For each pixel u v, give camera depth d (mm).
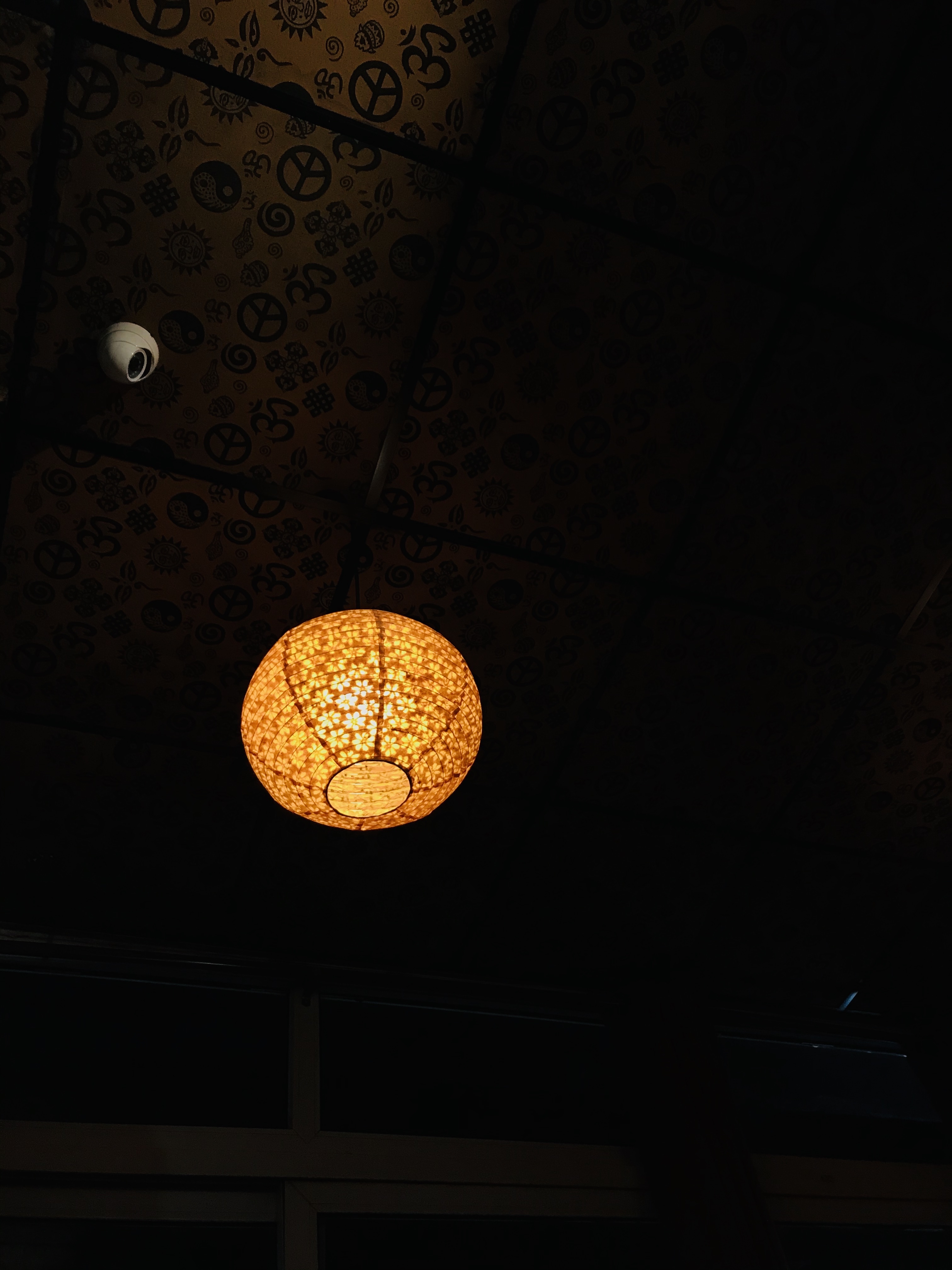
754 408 3273
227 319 2861
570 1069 4398
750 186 2928
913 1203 4383
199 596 3271
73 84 2498
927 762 4195
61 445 2936
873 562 3641
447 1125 3955
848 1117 4723
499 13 2596
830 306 3133
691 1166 3861
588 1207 3855
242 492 3117
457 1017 4402
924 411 3377
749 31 2744
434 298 2941
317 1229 3426
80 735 3436
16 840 3590
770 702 3912
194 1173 3379
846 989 4949
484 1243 3646
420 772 2254
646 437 3270
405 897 4113
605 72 2721
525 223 2881
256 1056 3867
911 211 3025
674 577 3549
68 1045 3586
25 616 3195
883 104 2867
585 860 4184
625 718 3850
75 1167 3240
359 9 2533
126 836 3670
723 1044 4812
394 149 2717
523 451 3227
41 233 2645
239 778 3637
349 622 2359
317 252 2826
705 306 3090
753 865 4363
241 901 3941
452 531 3324
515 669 3660
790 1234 4129
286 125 2643
